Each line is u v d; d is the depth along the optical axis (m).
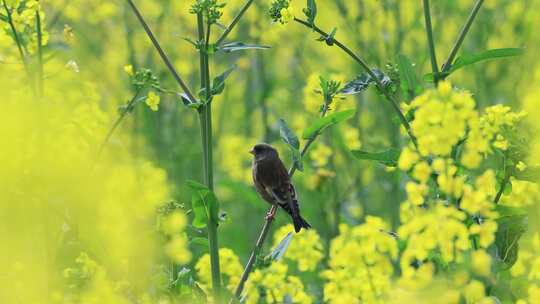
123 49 19.38
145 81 10.92
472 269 8.30
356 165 17.78
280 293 10.20
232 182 16.91
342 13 18.59
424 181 8.28
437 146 8.45
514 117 9.55
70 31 11.65
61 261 10.39
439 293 8.09
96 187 10.59
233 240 17.36
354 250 8.54
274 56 21.70
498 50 10.18
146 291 10.20
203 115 10.42
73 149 11.00
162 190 11.37
